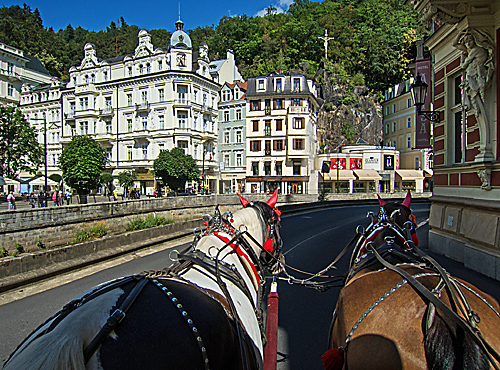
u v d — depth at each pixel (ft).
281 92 168.86
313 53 267.18
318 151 205.98
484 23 25.34
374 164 173.17
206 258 8.90
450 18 25.94
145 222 58.59
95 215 52.19
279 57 257.75
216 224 11.07
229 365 6.12
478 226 27.99
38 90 205.16
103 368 4.48
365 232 12.64
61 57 319.06
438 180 36.96
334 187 173.68
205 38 321.73
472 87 26.86
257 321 9.37
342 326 8.29
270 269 13.17
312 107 184.65
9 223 38.19
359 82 253.03
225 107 185.37
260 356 7.93
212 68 214.69
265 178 170.30
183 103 162.20
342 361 7.66
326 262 34.81
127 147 173.37
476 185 28.66
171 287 6.34
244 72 256.73
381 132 241.96
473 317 6.43
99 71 181.27
